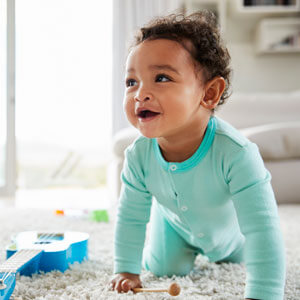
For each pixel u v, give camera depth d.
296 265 0.93
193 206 0.78
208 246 0.87
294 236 1.26
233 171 0.71
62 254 0.86
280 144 1.92
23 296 0.71
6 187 2.91
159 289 0.71
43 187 3.70
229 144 0.72
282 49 3.49
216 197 0.77
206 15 0.81
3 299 0.60
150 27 0.72
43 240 0.95
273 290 0.64
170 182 0.77
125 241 0.82
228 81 0.79
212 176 0.74
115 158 2.11
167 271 0.88
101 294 0.72
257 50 3.61
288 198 1.94
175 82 0.66
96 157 4.00
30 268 0.84
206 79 0.72
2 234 1.28
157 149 0.78
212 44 0.73
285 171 1.93
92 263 0.93
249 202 0.70
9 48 2.94
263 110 2.37
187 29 0.70
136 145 0.82
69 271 0.85
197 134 0.73
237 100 2.38
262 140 1.92
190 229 0.83
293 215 1.61
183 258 0.89
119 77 3.16
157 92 0.66
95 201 2.55
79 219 1.58
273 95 2.44
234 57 3.71
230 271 0.89
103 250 1.09
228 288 0.77
